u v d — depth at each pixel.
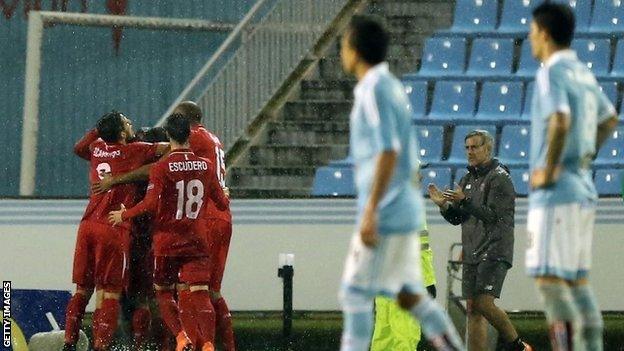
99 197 33.62
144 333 35.34
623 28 53.25
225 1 54.69
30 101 52.16
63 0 53.81
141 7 54.31
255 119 47.97
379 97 19.14
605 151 48.00
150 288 35.28
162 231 31.72
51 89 52.94
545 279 21.05
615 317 40.50
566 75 20.77
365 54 20.08
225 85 47.72
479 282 31.45
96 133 35.25
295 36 49.06
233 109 47.62
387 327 31.28
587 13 53.62
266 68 48.31
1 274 41.84
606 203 40.81
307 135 48.03
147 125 53.78
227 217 34.22
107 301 33.41
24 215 41.88
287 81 49.09
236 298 41.56
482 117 49.97
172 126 31.62
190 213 31.69
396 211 19.42
